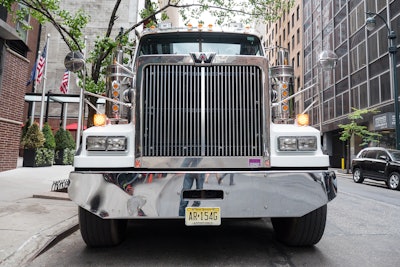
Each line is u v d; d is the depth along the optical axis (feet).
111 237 13.43
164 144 11.98
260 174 11.57
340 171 82.84
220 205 11.38
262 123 12.25
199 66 12.46
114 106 14.01
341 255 13.46
